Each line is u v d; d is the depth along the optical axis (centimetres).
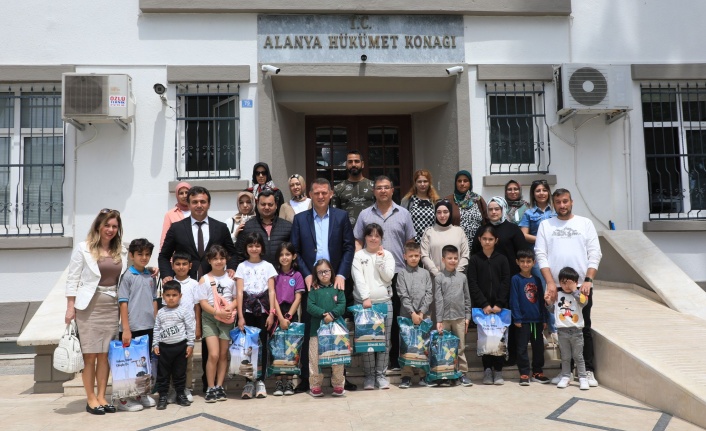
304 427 471
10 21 816
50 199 815
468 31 870
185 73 825
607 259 866
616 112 858
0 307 788
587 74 833
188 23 834
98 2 826
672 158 893
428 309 617
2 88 827
